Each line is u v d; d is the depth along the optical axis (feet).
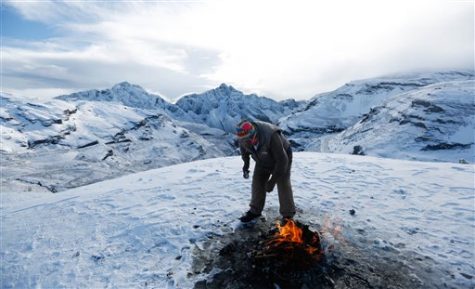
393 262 18.49
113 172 495.82
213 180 31.89
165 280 17.66
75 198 32.22
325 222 22.80
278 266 17.13
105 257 20.11
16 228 25.99
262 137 18.75
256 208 22.17
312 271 17.38
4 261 20.98
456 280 17.12
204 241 20.88
